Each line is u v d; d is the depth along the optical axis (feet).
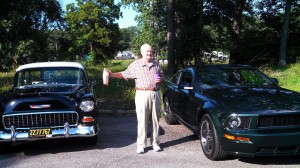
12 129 18.65
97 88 39.75
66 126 18.89
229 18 85.10
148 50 19.06
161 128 25.16
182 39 82.12
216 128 16.78
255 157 17.94
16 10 75.56
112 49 223.71
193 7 81.92
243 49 84.53
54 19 85.15
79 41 203.72
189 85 21.61
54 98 19.10
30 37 80.38
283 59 79.77
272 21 92.07
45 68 24.17
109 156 18.93
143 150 19.44
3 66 77.10
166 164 17.35
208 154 17.89
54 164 17.84
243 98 17.85
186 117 21.38
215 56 85.51
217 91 19.56
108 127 25.93
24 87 22.65
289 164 16.81
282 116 15.83
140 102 19.25
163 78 19.65
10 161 18.57
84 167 17.22
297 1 87.35
